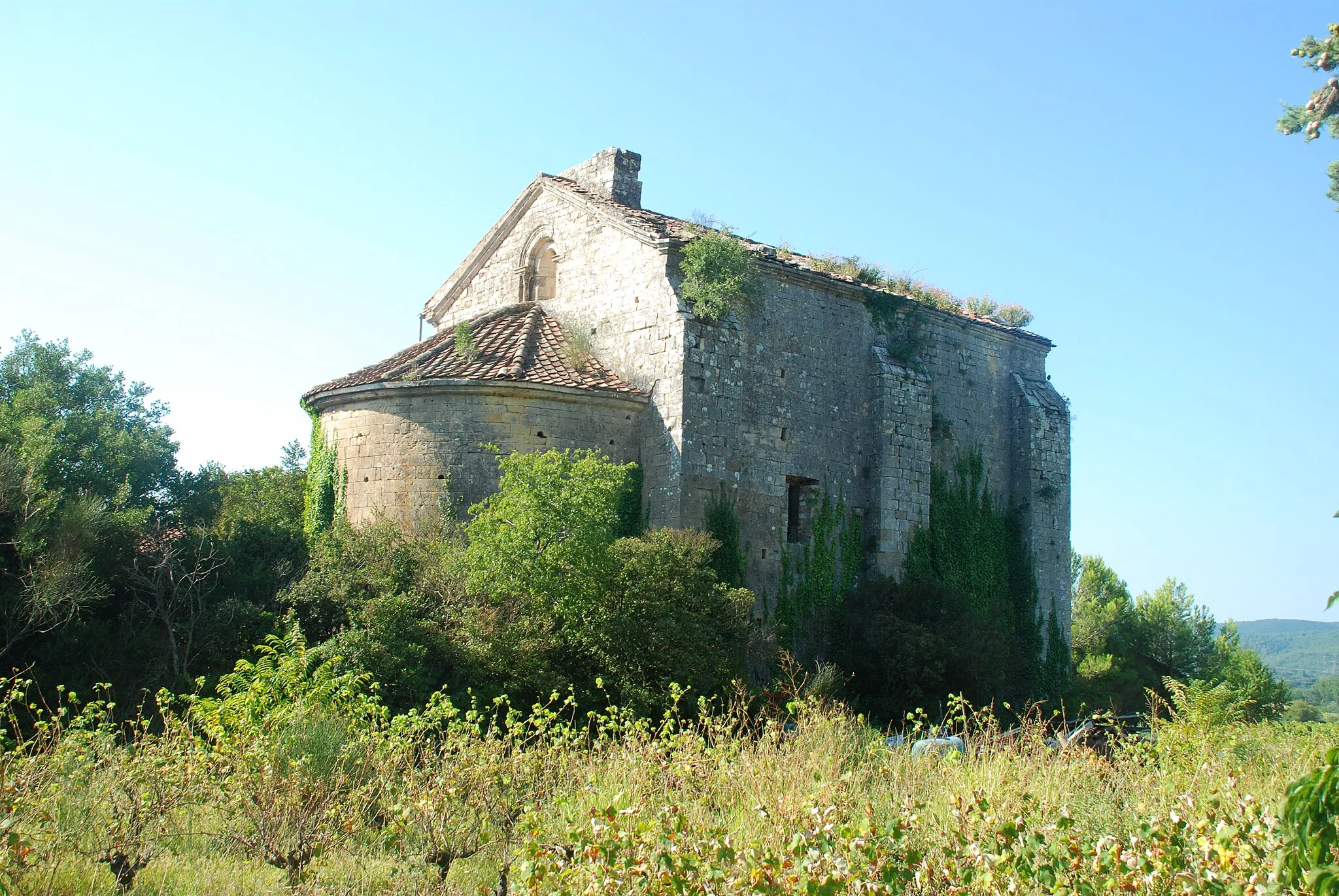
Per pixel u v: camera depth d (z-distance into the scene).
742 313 27.39
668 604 20.77
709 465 25.95
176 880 11.10
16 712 19.25
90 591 20.94
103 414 28.92
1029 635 33.03
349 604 20.45
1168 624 49.84
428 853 11.58
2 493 21.30
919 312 32.03
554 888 9.72
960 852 10.15
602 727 16.83
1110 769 14.64
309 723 14.22
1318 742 16.39
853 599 28.45
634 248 27.97
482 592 20.80
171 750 13.65
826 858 9.46
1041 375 36.38
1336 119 12.18
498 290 33.28
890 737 21.30
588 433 26.20
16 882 10.27
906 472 30.17
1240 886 9.24
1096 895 9.73
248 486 33.69
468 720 15.24
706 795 12.98
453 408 25.81
